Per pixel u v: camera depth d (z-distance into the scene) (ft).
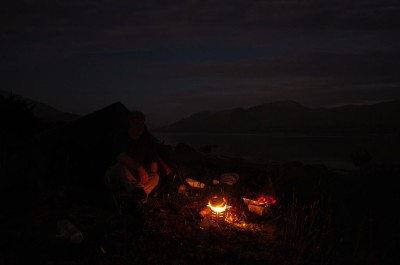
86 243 13.53
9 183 20.71
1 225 15.08
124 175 17.19
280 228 16.99
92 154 20.81
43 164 20.88
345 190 26.91
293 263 13.41
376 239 16.66
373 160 78.13
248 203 18.70
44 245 13.47
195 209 18.10
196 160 37.42
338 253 14.82
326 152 115.55
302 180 29.84
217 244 14.57
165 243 14.03
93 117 21.91
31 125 36.40
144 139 18.51
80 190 19.95
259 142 198.90
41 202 18.16
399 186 29.37
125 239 13.91
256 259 13.50
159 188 20.35
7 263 11.95
